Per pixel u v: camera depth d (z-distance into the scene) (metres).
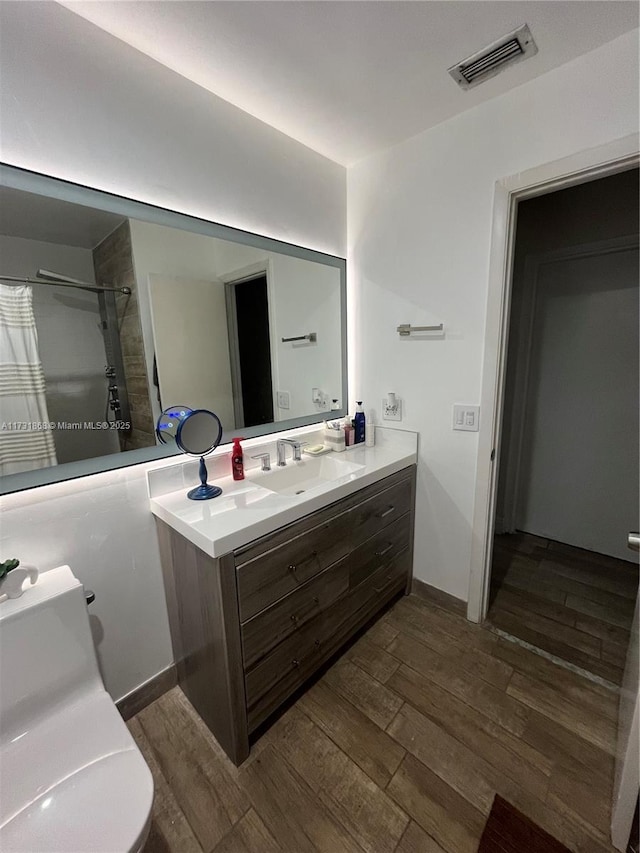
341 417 2.22
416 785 1.19
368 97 1.49
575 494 2.54
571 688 1.51
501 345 1.67
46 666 1.02
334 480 1.56
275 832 1.08
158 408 1.42
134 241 1.30
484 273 1.64
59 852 0.72
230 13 1.08
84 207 1.17
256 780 1.21
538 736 1.33
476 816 1.10
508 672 1.59
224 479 1.61
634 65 1.20
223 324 1.61
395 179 1.87
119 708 1.42
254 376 1.76
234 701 1.20
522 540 2.70
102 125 1.18
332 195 2.01
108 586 1.33
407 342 1.95
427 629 1.86
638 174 2.04
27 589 1.06
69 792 0.82
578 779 1.19
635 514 2.33
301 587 1.38
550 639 1.78
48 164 1.09
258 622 1.23
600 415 2.37
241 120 1.56
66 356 1.18
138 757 0.91
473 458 1.81
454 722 1.38
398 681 1.56
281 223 1.77
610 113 1.27
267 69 1.33
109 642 1.36
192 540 1.16
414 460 1.99
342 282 2.12
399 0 1.06
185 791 1.19
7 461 1.09
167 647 1.53
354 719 1.40
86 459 1.24
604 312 2.27
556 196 2.29
